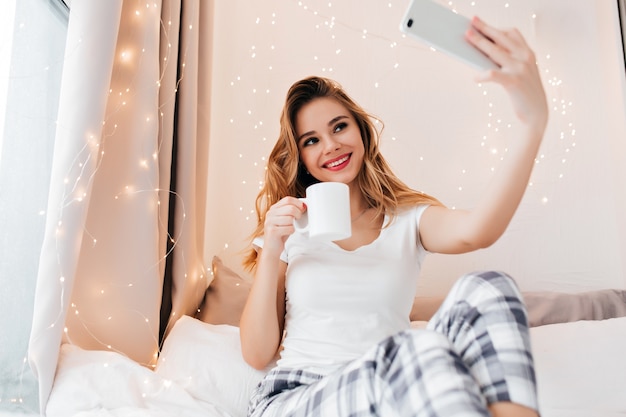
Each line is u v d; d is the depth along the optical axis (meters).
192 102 1.64
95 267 1.30
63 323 1.12
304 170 1.45
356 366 0.70
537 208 1.88
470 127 1.96
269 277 1.16
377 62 2.04
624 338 1.19
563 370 1.14
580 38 1.95
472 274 0.75
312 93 1.35
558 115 1.92
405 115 2.00
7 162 1.17
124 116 1.37
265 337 1.17
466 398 0.55
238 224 1.99
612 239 1.83
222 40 2.10
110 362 1.15
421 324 1.46
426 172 1.96
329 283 1.13
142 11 1.38
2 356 1.15
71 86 1.16
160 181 1.51
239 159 2.03
